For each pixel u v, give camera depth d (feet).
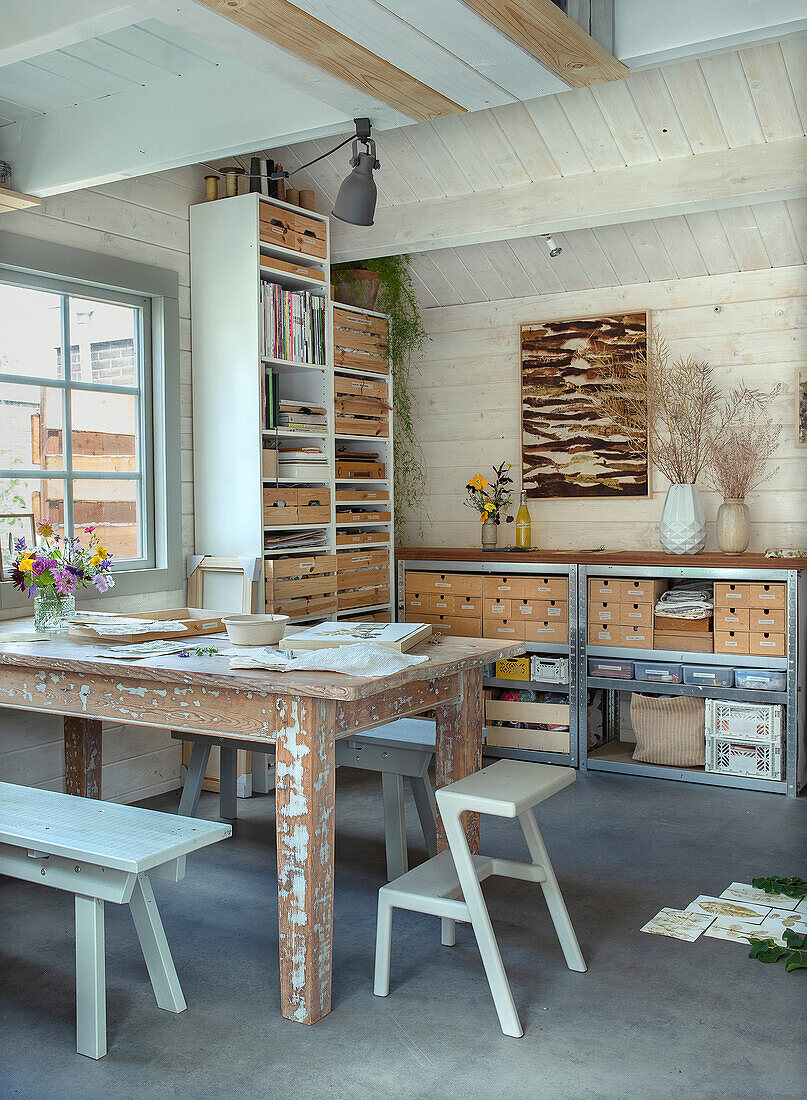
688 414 16.88
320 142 15.80
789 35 8.42
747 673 15.58
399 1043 8.21
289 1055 8.04
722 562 15.65
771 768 15.48
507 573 17.92
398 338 18.84
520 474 18.81
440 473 19.80
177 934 10.46
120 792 14.80
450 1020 8.60
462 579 18.13
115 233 14.44
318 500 16.53
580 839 13.35
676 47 8.72
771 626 15.44
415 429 20.02
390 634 10.28
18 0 8.83
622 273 17.49
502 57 8.71
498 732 17.69
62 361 13.97
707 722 15.96
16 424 13.33
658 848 12.98
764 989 9.14
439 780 10.66
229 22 8.05
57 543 13.78
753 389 16.65
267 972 9.57
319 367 16.52
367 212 11.41
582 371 18.07
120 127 12.26
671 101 13.41
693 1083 7.59
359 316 17.72
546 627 17.34
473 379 19.31
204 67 11.64
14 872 8.70
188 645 10.77
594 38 8.97
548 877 9.53
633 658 16.57
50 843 8.29
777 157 13.37
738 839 13.30
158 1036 8.36
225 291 15.37
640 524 17.76
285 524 15.76
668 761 16.44
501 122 14.51
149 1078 7.72
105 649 10.52
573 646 16.98
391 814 11.48
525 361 18.61
